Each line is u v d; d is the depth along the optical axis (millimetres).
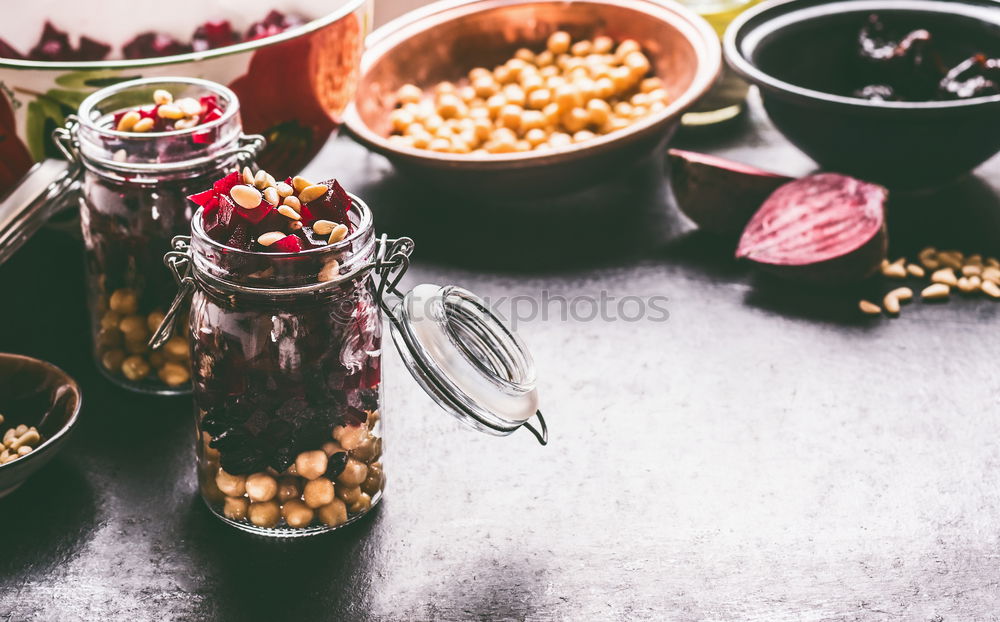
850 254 1057
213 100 965
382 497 925
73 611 866
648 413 978
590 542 900
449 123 1182
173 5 1128
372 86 1188
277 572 885
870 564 888
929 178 1121
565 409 980
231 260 847
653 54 1225
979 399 987
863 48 1184
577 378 1003
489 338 915
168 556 893
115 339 981
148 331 971
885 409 980
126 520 913
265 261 844
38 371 939
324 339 866
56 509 917
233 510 897
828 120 1086
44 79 980
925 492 927
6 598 871
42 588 876
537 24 1251
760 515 914
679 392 993
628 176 1212
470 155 1092
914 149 1087
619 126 1162
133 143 927
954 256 1094
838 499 923
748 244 1081
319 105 1056
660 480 934
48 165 989
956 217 1144
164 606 869
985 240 1119
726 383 1000
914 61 1151
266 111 1031
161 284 961
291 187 878
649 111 1171
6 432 926
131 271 959
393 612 867
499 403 881
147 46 1129
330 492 885
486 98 1224
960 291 1075
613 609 867
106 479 935
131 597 873
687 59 1188
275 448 876
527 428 938
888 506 918
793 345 1030
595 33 1247
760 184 1100
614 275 1093
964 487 930
